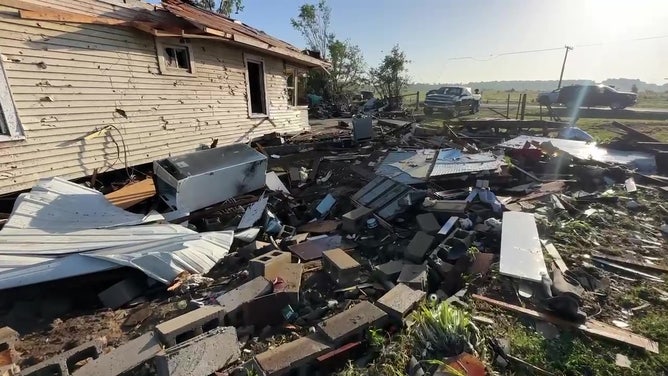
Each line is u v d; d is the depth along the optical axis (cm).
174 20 756
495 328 273
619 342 254
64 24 560
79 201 458
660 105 2317
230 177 579
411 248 402
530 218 442
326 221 545
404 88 2845
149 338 260
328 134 1194
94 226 425
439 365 227
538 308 298
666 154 733
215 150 596
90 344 268
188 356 235
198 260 390
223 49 874
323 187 717
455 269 360
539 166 720
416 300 298
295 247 447
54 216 423
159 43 714
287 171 787
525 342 256
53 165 568
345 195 636
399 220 506
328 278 378
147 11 707
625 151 820
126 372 237
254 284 331
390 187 580
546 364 237
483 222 469
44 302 351
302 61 1173
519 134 1138
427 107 1988
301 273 365
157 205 561
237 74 931
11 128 511
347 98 2564
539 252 372
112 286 359
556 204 513
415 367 233
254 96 1070
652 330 272
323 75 2530
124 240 403
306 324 307
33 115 535
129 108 672
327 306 324
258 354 250
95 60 609
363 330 268
